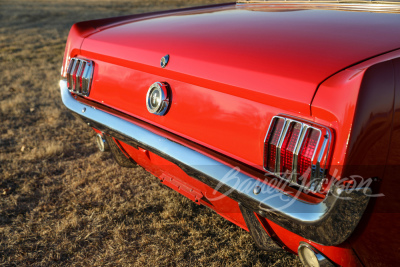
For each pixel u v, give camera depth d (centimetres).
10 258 232
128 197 297
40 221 270
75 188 313
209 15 257
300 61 158
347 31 183
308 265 170
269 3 285
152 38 221
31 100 548
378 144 140
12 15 1725
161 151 191
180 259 230
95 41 247
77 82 255
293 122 150
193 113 184
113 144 269
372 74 137
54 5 2245
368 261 161
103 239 251
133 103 217
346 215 135
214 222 265
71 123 462
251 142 163
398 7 216
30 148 392
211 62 178
